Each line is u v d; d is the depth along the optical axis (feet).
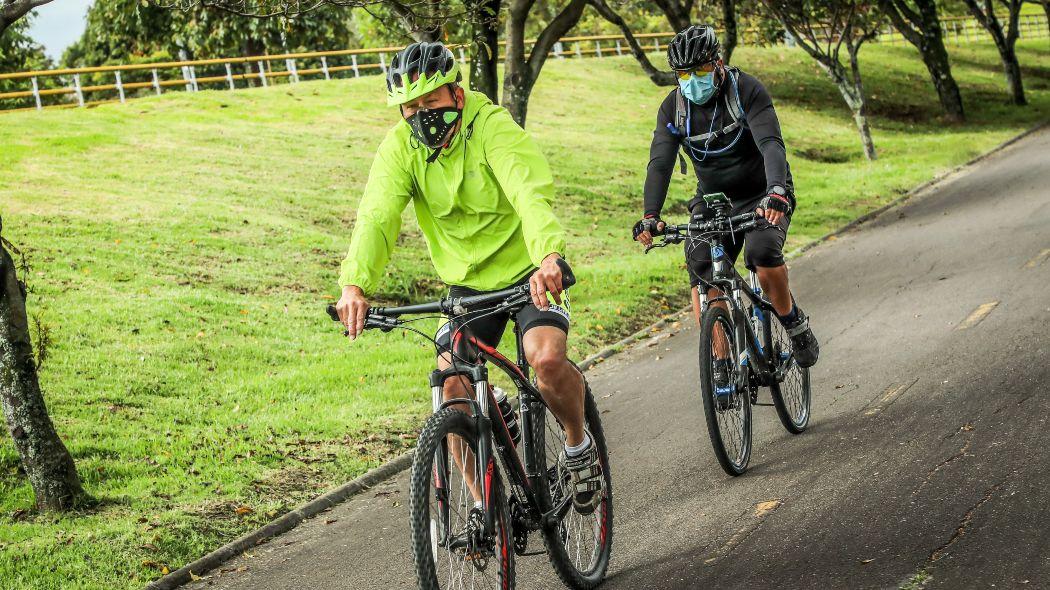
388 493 20.49
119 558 17.48
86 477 21.22
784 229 18.01
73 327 31.19
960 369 21.72
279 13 30.94
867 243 45.09
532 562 14.89
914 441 17.38
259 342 31.91
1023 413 17.75
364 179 59.77
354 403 26.53
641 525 15.81
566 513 13.35
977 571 11.92
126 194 50.31
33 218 43.60
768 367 18.51
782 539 14.06
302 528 19.12
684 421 21.95
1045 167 58.85
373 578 15.76
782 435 19.44
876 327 27.76
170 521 18.97
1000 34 107.14
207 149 63.62
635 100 100.27
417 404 26.40
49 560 17.40
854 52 78.23
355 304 11.58
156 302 34.42
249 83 113.91
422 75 11.87
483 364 12.16
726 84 17.43
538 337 12.66
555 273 11.02
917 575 12.09
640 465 19.16
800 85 113.09
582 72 111.24
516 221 12.87
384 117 79.97
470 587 11.57
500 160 12.29
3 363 19.56
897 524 13.79
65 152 59.31
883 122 99.14
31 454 19.63
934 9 99.60
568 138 79.51
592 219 56.13
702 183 18.62
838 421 19.66
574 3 41.98
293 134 71.10
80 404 25.50
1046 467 14.87
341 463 22.35
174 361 29.32
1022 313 25.79
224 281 38.19
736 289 17.46
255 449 23.06
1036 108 103.86
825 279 38.17
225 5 31.45
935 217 49.08
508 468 12.33
